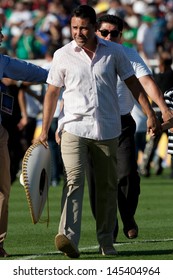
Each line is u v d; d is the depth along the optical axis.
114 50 17.45
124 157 20.53
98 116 17.45
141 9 53.28
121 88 20.17
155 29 51.25
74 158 17.45
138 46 48.62
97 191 18.06
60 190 33.50
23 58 50.34
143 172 38.72
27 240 21.06
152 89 19.02
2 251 18.36
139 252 18.72
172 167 38.19
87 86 17.38
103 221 18.14
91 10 17.22
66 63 17.38
